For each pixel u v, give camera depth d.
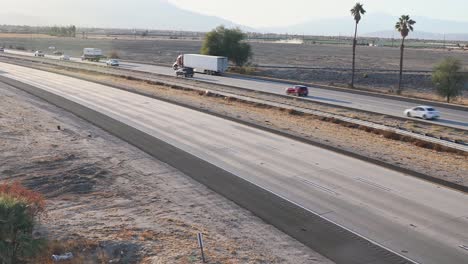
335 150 38.06
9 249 18.34
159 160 35.00
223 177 31.11
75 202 26.45
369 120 51.69
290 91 70.19
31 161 33.75
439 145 39.22
